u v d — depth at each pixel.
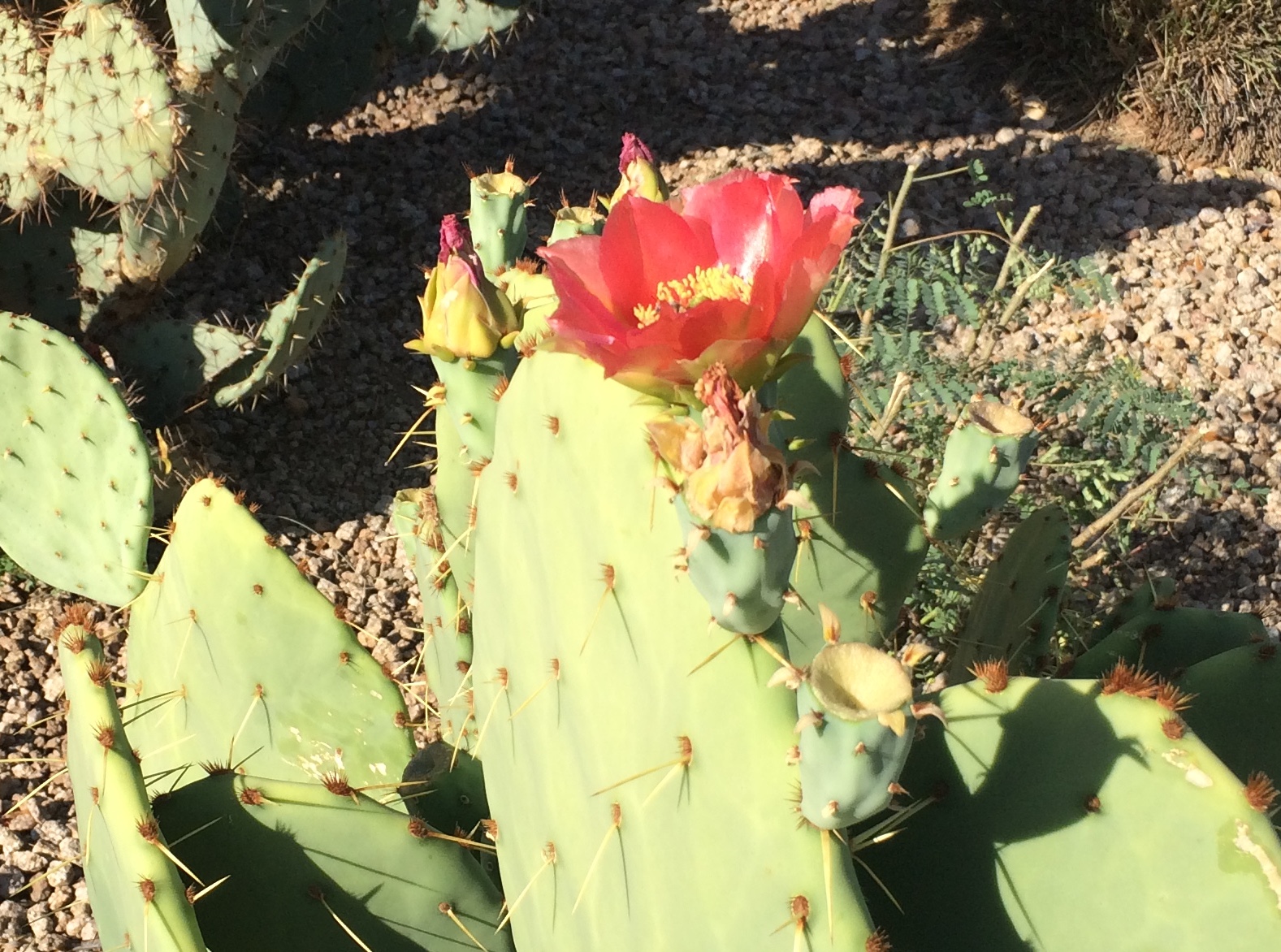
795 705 0.49
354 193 1.75
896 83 2.01
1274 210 1.78
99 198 1.26
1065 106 1.94
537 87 1.99
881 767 0.46
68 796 1.08
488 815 0.75
